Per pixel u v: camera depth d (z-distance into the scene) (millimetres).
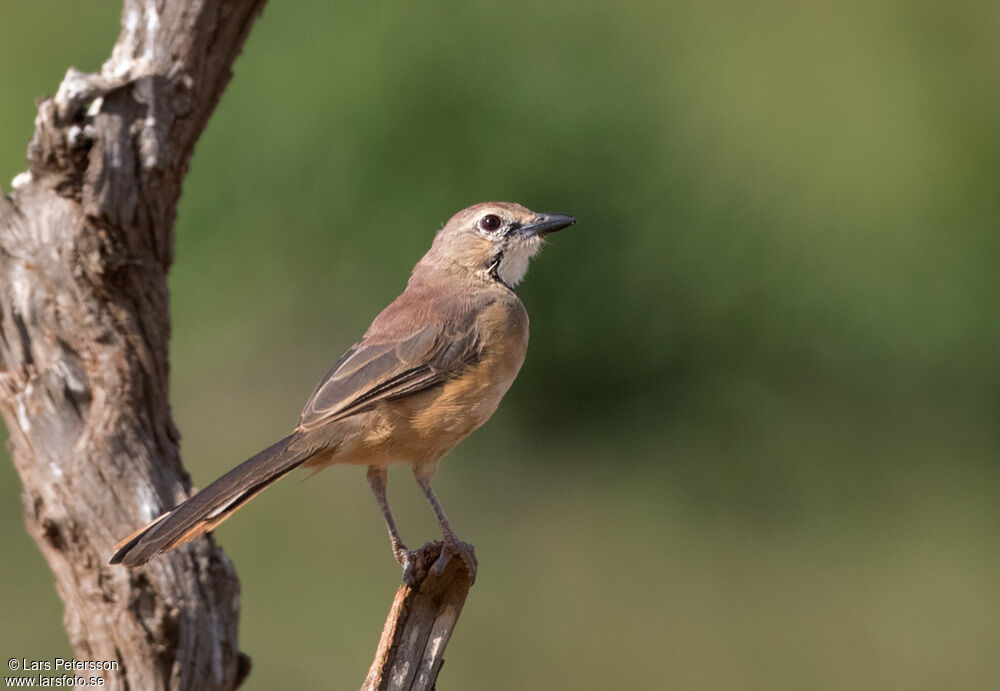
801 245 16797
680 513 15820
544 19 16859
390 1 16781
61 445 6508
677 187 16891
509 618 12586
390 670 6133
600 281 17016
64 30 16797
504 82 16750
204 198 16562
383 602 12188
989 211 16609
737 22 17359
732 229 16875
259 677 10930
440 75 16656
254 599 12180
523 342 7664
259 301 16844
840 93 17062
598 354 17141
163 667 6480
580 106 16812
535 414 17297
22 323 6539
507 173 16734
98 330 6566
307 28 16781
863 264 16719
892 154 16703
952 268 16656
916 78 16859
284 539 13469
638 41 17078
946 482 16594
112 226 6523
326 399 7062
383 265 16797
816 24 17234
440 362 7246
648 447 17141
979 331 16656
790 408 17141
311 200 16734
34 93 16438
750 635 12508
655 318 17062
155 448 6695
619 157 16875
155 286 6707
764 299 16906
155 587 6465
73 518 6465
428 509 14844
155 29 6602
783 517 15867
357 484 15023
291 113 16609
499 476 16297
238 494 6469
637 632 12398
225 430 15617
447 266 8297
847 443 16984
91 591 6484
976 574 14031
